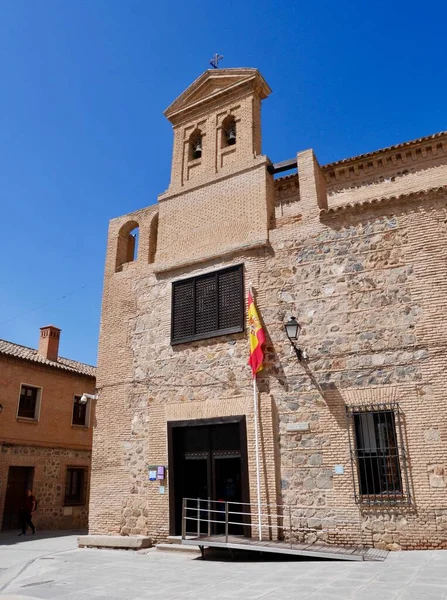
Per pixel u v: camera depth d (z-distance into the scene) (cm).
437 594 629
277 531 1153
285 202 1898
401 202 1243
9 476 2253
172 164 1683
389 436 1107
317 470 1152
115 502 1434
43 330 2714
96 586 845
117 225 1758
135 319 1579
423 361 1112
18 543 1784
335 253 1284
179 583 832
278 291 1330
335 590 689
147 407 1460
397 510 1057
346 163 1867
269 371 1274
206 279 1462
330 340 1223
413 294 1166
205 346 1405
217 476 1315
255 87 1609
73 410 2627
